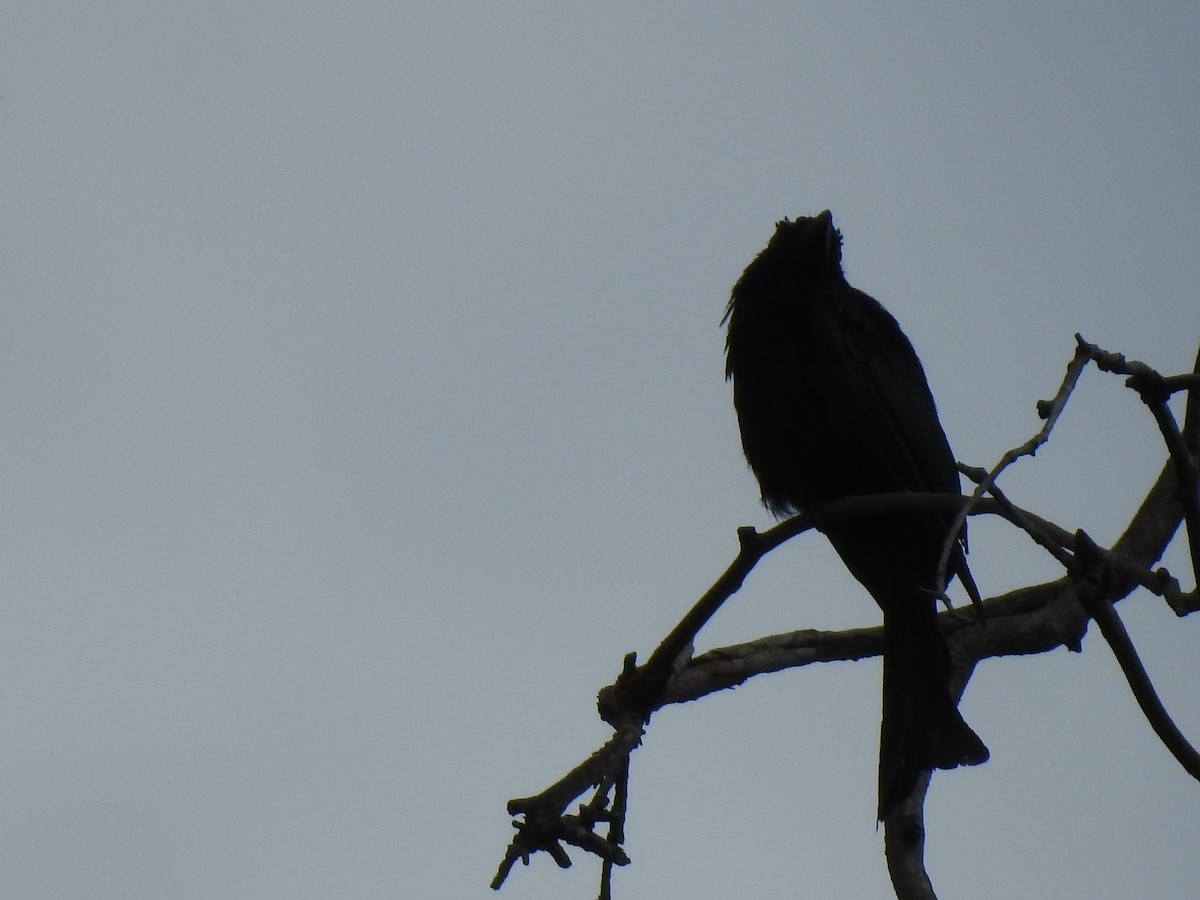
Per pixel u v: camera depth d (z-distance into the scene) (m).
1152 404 7.05
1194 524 7.44
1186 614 6.75
